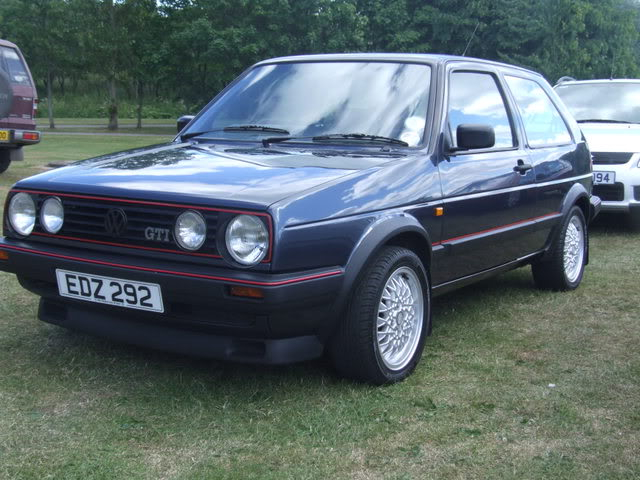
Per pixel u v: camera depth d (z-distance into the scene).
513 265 4.95
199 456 2.81
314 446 2.93
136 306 3.22
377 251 3.41
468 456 2.88
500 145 4.71
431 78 4.22
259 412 3.22
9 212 3.61
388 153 3.85
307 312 3.14
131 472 2.68
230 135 4.21
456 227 4.07
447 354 4.11
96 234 3.32
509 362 3.99
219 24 38.03
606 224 9.09
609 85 9.59
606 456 2.90
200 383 3.52
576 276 5.76
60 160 16.48
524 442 3.01
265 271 2.99
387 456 2.86
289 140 4.04
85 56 40.28
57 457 2.77
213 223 3.05
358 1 38.44
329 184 3.30
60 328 4.32
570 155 5.61
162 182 3.28
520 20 35.12
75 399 3.32
